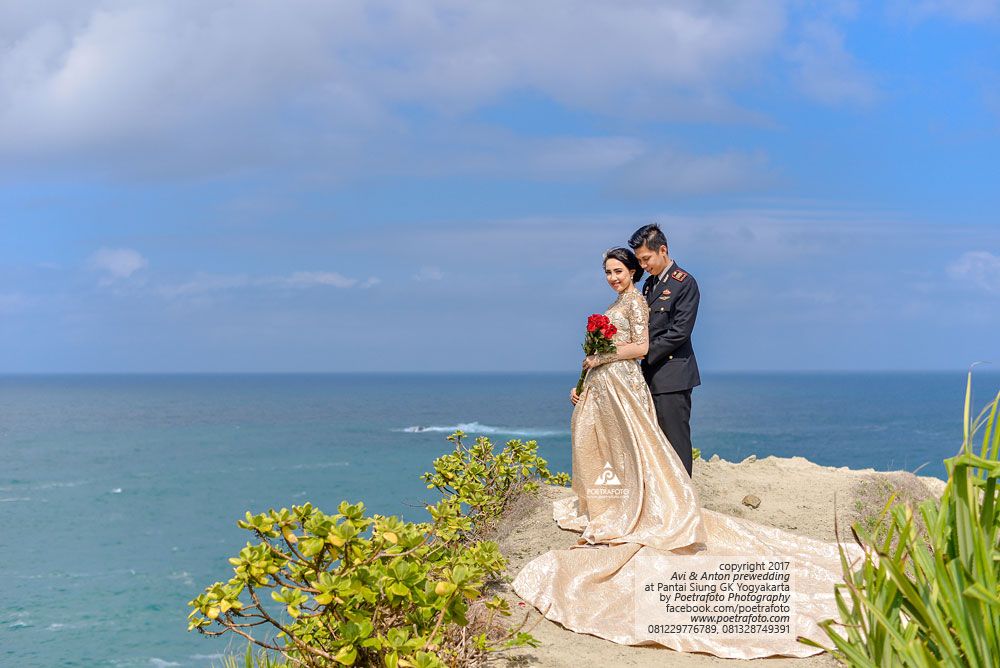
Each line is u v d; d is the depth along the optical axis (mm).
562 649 5203
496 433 90500
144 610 20125
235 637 7215
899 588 2807
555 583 5922
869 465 55938
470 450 9102
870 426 99125
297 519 4336
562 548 7035
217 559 26297
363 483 45656
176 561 26016
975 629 2688
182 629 18484
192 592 21938
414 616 4625
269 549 4273
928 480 9992
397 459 60156
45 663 16312
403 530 4492
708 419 113750
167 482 47656
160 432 91750
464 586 4379
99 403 178750
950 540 2949
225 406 163500
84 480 49094
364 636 4109
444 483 8305
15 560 26344
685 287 7461
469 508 8492
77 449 70750
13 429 96312
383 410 148375
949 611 2785
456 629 5012
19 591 22141
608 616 5652
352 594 4164
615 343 7035
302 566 4348
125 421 113250
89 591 22125
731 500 8539
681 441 7539
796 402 172500
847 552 6648
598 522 6906
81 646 17359
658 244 7363
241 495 41656
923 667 2707
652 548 6305
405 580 4250
